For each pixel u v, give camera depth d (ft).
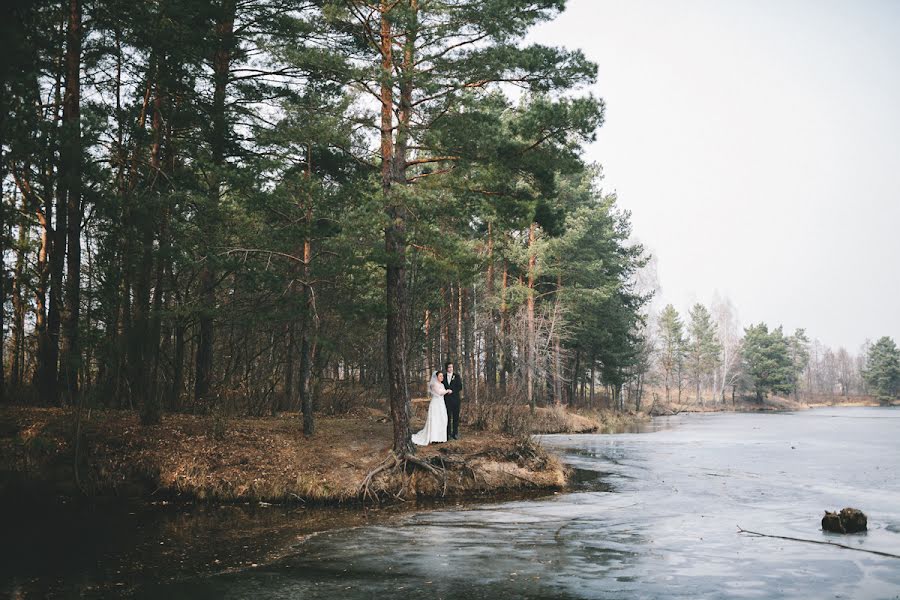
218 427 58.65
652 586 29.73
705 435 125.90
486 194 58.34
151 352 60.08
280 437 60.18
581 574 31.86
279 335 93.61
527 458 61.11
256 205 61.26
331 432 64.39
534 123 53.16
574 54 54.08
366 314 63.26
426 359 127.95
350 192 63.00
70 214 56.49
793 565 33.19
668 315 304.50
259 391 86.94
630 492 57.62
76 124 50.52
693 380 355.15
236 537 40.60
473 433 70.38
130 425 57.88
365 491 52.31
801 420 196.65
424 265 59.16
